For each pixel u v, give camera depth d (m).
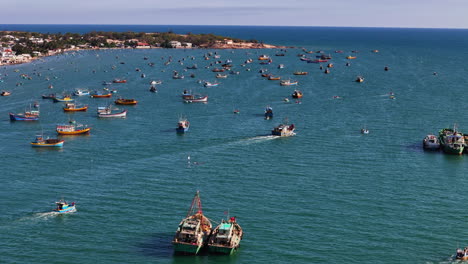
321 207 110.06
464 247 92.81
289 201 113.25
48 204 110.94
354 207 110.31
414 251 91.44
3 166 139.12
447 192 119.88
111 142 165.38
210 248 89.69
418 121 194.88
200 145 160.62
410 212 107.88
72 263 87.06
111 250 91.31
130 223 101.62
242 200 113.62
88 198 114.44
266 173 132.62
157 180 126.69
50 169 136.25
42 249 91.38
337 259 88.75
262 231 98.50
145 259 88.69
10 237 95.56
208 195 116.44
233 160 144.25
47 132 181.00
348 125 188.62
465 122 193.12
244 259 88.69
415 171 135.25
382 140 166.88
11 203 111.44
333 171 134.62
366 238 96.06
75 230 98.50
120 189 120.25
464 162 143.38
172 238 95.75
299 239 95.44
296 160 144.38
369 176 130.75
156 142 164.88
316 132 177.88
